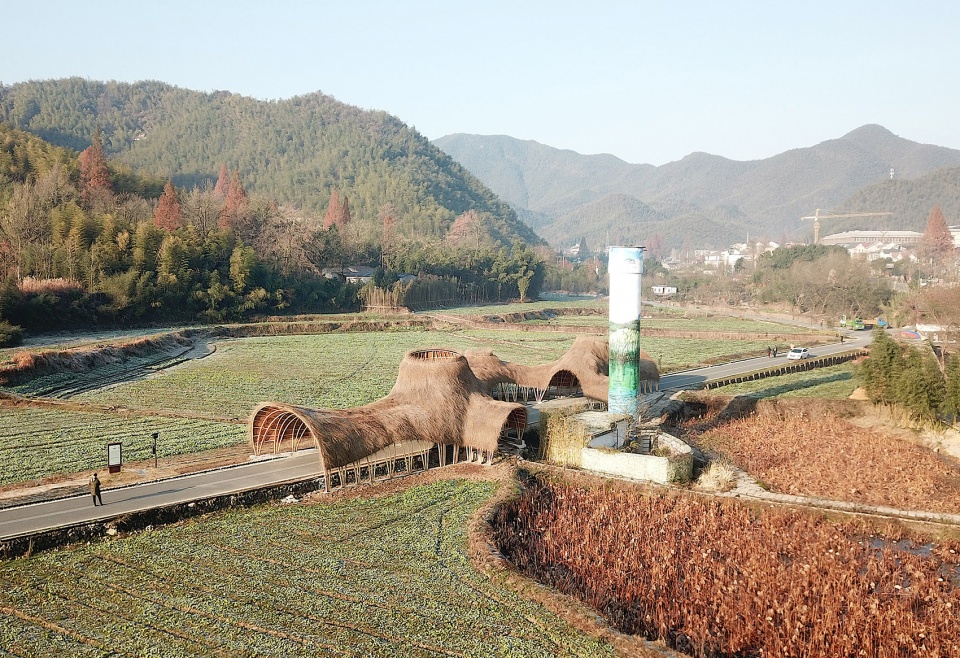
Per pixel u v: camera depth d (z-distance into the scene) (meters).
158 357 91.94
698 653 24.72
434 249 198.25
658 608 26.72
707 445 51.34
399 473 43.19
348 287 152.38
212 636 23.98
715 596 27.48
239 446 47.72
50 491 37.12
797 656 24.39
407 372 46.12
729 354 95.69
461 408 45.16
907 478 43.56
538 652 23.58
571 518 35.84
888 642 24.44
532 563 31.12
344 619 25.38
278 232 156.62
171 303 120.44
